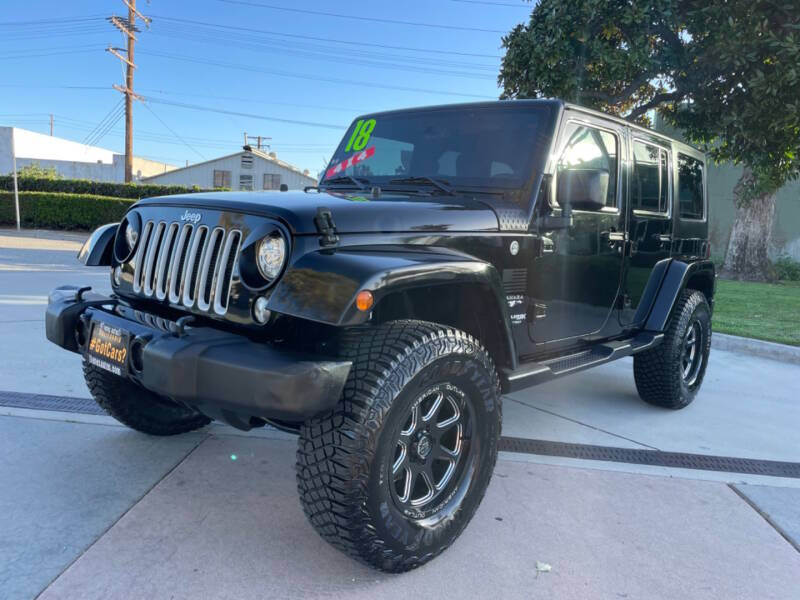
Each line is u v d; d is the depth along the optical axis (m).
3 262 11.56
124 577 2.16
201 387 2.07
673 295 4.22
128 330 2.35
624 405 4.64
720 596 2.26
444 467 2.48
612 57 7.36
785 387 5.47
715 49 7.09
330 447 2.06
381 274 2.04
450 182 3.19
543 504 2.91
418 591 2.19
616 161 3.69
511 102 3.31
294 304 2.03
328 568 2.29
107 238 3.02
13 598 2.01
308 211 2.23
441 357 2.24
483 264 2.46
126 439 3.37
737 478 3.34
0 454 3.08
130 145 28.19
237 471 3.07
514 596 2.19
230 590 2.13
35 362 4.66
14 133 20.81
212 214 2.42
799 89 6.91
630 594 2.23
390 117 3.66
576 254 3.36
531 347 3.18
